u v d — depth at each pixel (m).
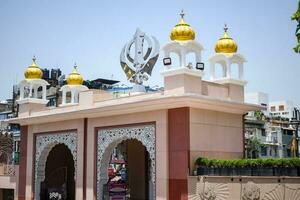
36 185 17.83
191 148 12.62
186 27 13.09
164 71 13.02
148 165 18.36
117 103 14.26
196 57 13.22
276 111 55.19
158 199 13.01
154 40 16.00
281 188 10.59
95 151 15.44
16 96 40.84
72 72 19.91
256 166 11.20
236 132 14.34
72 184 19.97
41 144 17.89
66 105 16.98
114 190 15.18
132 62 16.64
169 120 13.14
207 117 13.30
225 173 11.78
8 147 38.50
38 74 18.97
